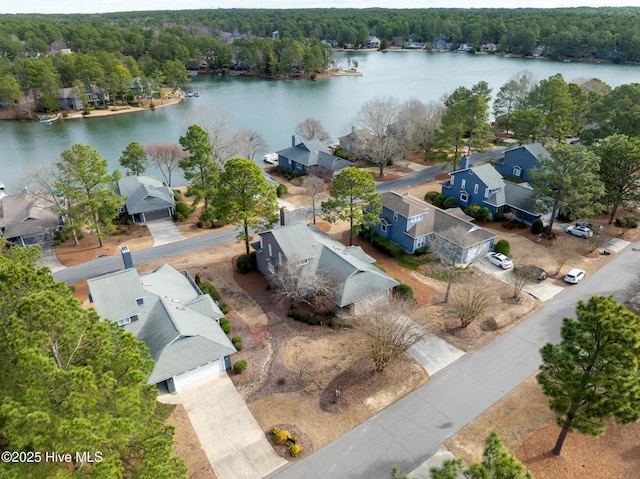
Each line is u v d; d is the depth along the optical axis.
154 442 19.20
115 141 96.44
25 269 21.27
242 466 25.44
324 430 27.64
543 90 79.25
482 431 27.44
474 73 163.38
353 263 39.53
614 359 20.55
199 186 54.72
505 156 69.12
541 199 50.94
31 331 18.19
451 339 35.44
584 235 50.44
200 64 185.75
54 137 99.81
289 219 57.50
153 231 55.22
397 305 34.31
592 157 46.62
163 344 30.59
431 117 79.69
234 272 45.81
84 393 17.31
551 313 38.50
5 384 17.91
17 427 15.98
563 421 23.39
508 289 41.88
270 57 167.88
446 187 61.38
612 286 42.00
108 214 50.47
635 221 52.56
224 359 32.19
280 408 29.23
